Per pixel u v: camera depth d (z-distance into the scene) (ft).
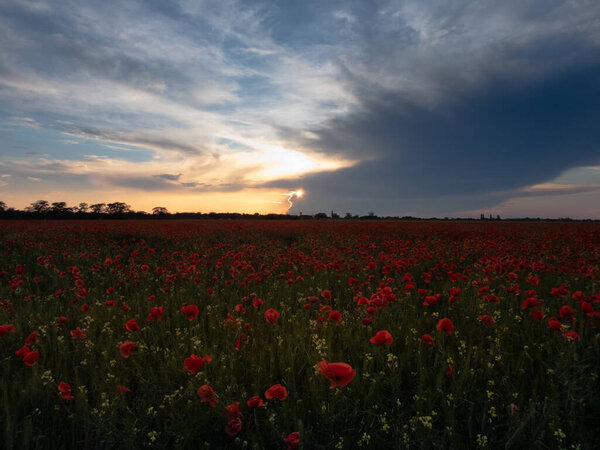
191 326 14.34
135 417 8.30
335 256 29.94
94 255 32.50
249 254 32.24
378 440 7.84
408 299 17.70
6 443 7.35
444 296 18.03
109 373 9.93
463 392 9.00
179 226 95.96
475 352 10.84
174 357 11.00
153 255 36.60
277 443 7.67
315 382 9.47
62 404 8.93
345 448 7.55
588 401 8.91
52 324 13.60
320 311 15.12
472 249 38.83
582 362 10.08
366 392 9.33
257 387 9.38
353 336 13.14
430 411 8.46
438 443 7.41
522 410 8.62
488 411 8.45
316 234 69.87
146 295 19.74
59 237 52.47
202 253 38.86
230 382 9.55
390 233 73.05
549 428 7.72
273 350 11.82
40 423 8.49
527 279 18.25
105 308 16.34
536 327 13.70
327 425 8.15
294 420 7.99
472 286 19.79
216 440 8.16
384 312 14.74
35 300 17.94
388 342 9.82
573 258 28.35
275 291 19.97
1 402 8.58
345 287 21.48
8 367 10.51
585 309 11.96
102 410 7.91
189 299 18.43
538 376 10.14
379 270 27.25
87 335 13.01
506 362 11.07
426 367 10.53
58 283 22.88
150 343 13.00
